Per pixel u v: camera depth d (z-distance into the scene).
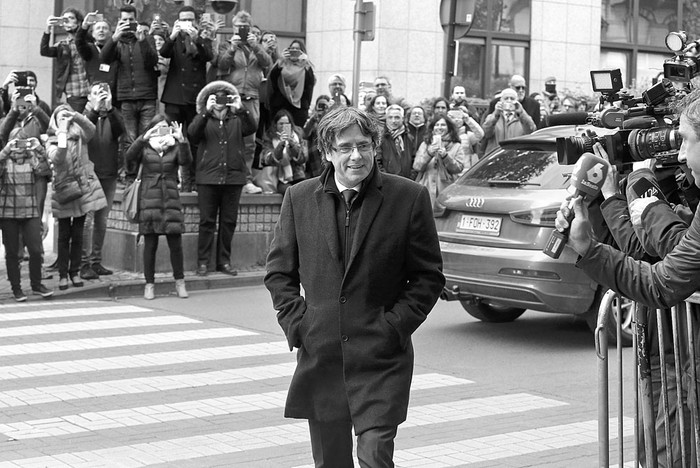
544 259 9.21
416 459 6.32
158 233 12.22
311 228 4.62
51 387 8.02
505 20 22.08
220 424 7.04
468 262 9.71
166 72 14.53
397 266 4.59
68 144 11.98
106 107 12.88
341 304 4.52
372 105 13.61
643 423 4.46
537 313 11.70
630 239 4.11
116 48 13.98
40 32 21.22
